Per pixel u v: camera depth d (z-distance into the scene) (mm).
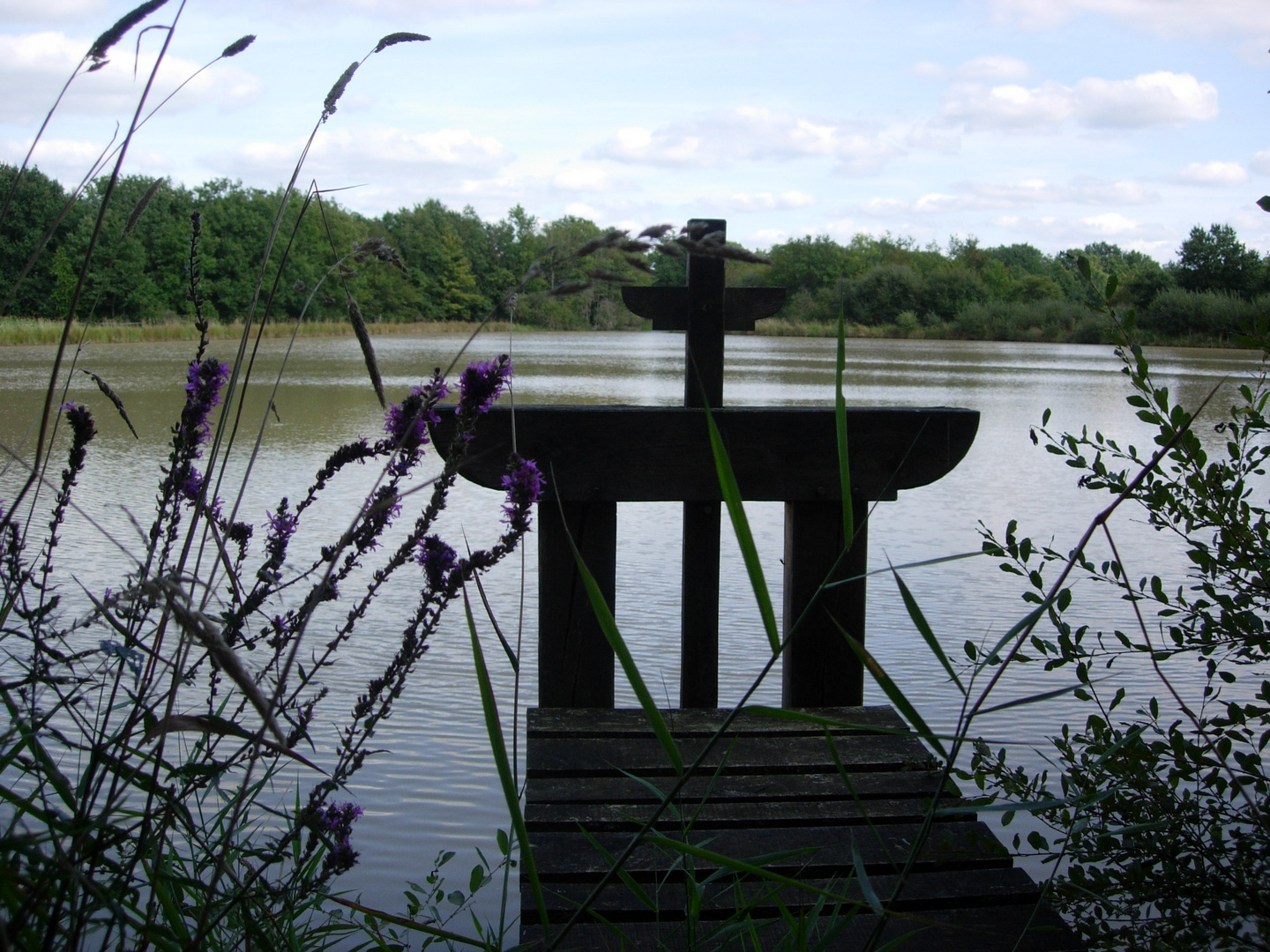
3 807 1979
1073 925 2369
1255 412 2375
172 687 1321
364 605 1706
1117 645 5230
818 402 19625
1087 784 2299
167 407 16750
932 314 75000
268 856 1688
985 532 2590
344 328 56125
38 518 7336
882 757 2867
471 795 3541
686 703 3541
